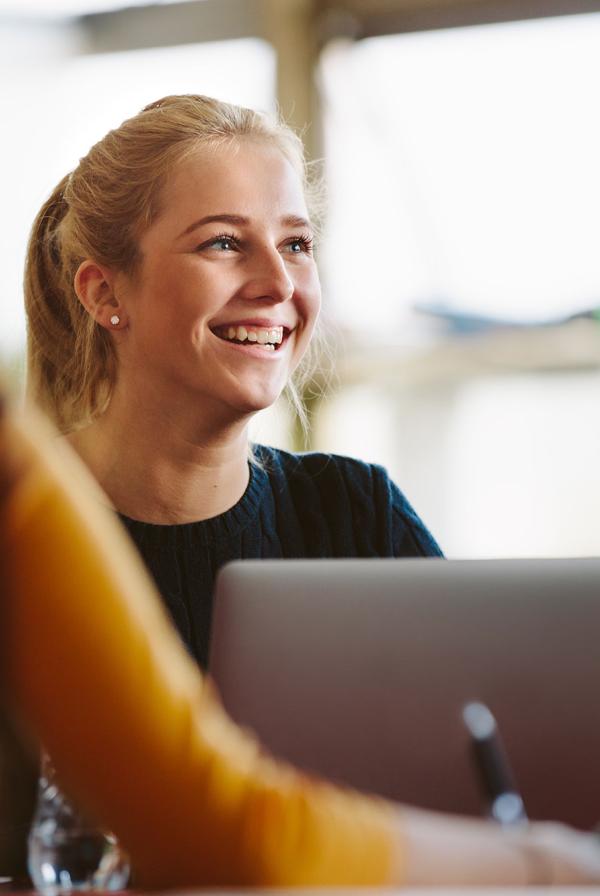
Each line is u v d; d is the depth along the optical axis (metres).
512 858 0.96
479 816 1.30
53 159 5.31
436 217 5.14
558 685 1.33
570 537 5.18
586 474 5.14
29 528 0.93
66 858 1.29
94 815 0.99
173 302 1.87
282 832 0.94
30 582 0.92
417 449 5.30
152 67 5.38
